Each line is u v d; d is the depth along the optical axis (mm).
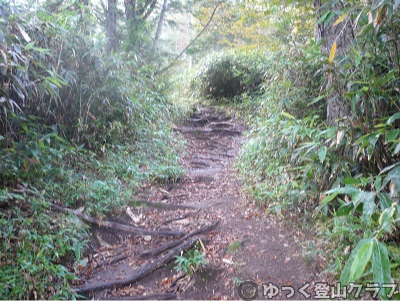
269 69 6254
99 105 4883
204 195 4730
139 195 4418
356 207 1908
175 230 3664
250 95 10922
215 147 7742
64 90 4367
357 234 2689
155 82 8242
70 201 3568
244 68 11578
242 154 5676
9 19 3180
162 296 2656
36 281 2463
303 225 3398
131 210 3963
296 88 4859
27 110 3996
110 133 5125
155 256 3197
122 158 4992
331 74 3057
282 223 3574
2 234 2723
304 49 5184
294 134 3066
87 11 5828
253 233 3535
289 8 7117
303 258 2965
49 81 3578
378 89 2605
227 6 9992
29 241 2719
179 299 2648
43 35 3881
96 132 4859
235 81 11766
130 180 4547
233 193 4723
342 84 3066
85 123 4645
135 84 6168
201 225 3764
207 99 12008
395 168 1969
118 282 2785
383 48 2758
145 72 7961
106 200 3760
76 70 4402
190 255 3035
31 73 3568
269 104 5840
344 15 2531
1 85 3027
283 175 3871
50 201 3447
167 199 4512
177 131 8141
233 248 3223
